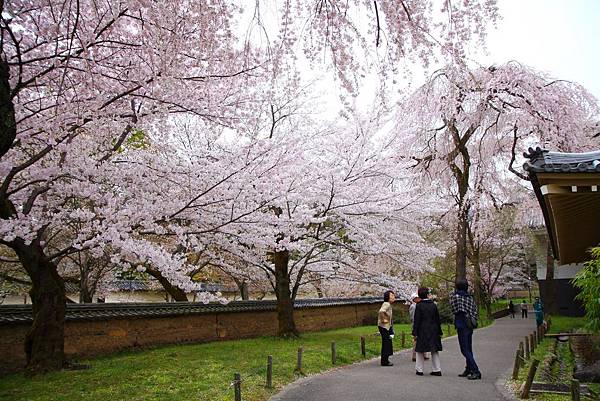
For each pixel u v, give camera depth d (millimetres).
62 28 7438
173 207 8812
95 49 7578
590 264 6125
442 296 25172
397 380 7973
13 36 6609
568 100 14562
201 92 8500
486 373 8578
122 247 7629
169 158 9812
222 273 20656
